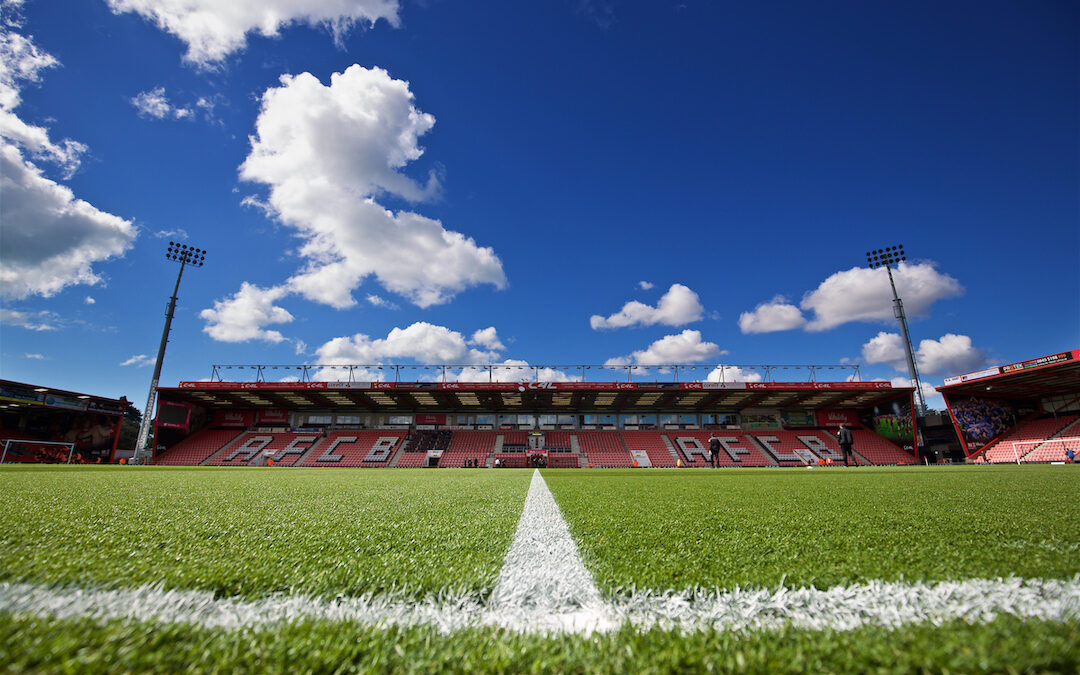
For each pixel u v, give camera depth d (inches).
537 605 40.7
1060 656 28.5
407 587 45.3
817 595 42.4
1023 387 1167.0
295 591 43.6
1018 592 42.4
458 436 1531.7
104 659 26.9
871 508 117.0
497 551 62.8
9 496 139.4
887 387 1341.0
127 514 99.0
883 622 35.9
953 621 35.8
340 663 28.6
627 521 94.8
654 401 1473.9
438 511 115.3
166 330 1343.5
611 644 32.2
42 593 40.3
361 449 1450.5
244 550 61.2
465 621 37.2
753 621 36.9
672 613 38.9
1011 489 187.6
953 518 94.8
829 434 1546.5
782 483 265.6
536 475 501.7
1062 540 68.7
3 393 1047.0
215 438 1464.1
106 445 1257.4
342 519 96.7
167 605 38.5
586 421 1604.3
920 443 1376.7
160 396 1350.9
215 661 28.0
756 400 1475.1
